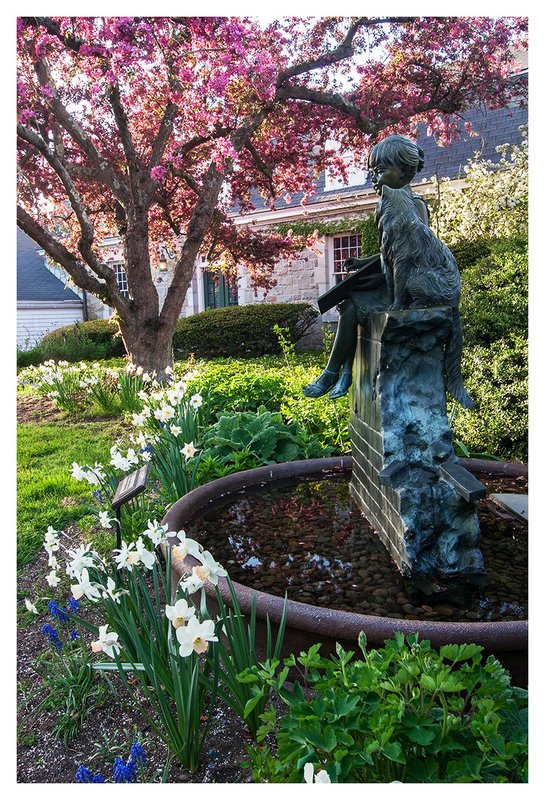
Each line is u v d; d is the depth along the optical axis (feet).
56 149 25.80
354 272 10.58
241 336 42.63
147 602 6.83
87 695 7.52
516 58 35.68
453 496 8.21
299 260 46.29
